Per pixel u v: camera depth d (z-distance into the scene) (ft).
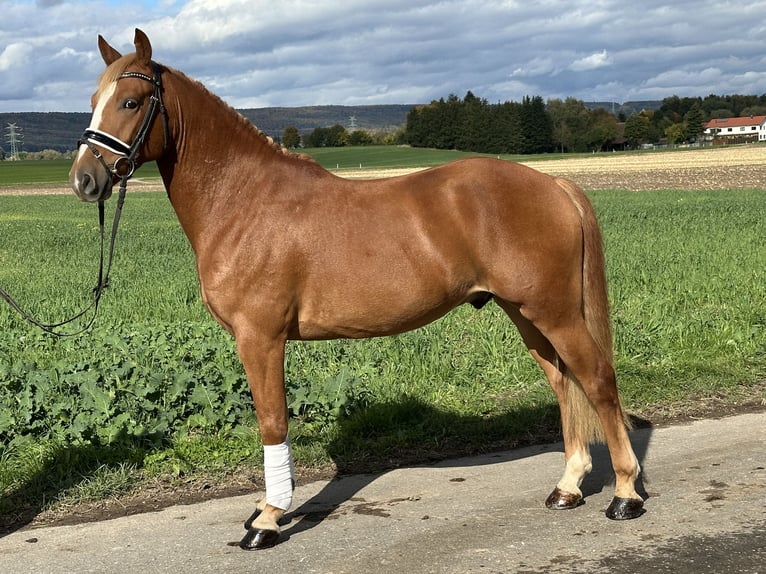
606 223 70.95
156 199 161.58
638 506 14.35
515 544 13.37
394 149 389.60
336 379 21.48
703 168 203.62
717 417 20.29
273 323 13.97
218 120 14.28
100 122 13.47
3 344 28.27
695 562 12.45
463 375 23.80
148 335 27.84
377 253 13.94
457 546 13.35
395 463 18.08
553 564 12.59
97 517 15.46
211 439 19.42
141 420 20.11
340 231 13.99
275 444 14.16
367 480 17.01
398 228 14.03
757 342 26.22
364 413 20.56
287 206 14.07
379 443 18.94
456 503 15.35
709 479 15.93
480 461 17.97
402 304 14.11
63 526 15.01
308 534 14.24
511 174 14.38
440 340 27.07
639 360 24.80
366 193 14.43
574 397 15.21
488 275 14.24
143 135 13.69
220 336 27.25
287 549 13.61
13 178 281.74
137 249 64.64
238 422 20.54
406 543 13.56
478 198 14.10
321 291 14.02
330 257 13.91
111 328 30.09
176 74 14.28
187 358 24.84
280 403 14.14
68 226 93.09
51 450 18.56
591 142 395.96
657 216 78.84
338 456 18.52
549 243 14.02
